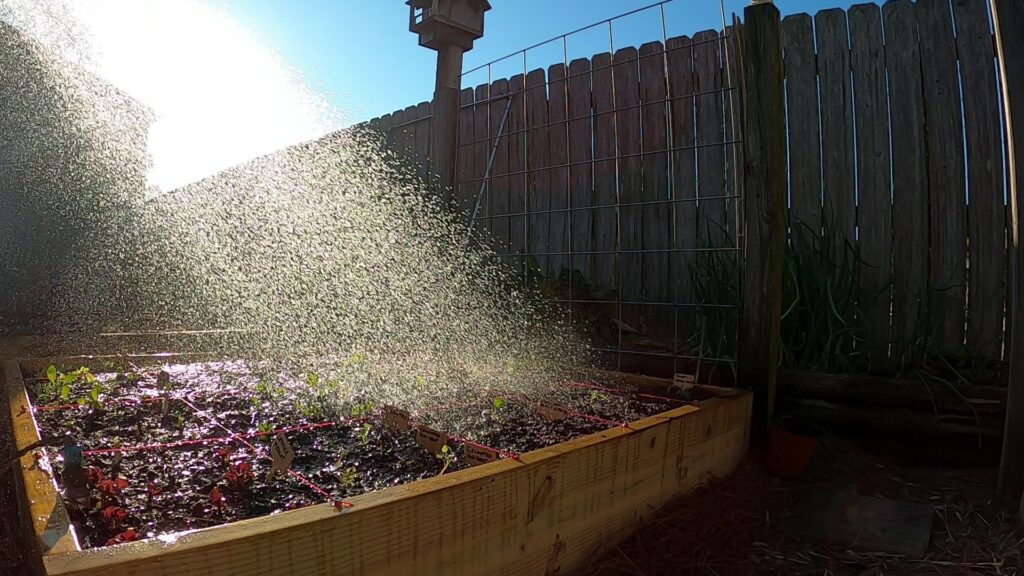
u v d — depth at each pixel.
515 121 3.62
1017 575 1.56
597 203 3.30
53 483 1.15
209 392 2.30
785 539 1.80
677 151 3.04
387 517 1.07
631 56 3.19
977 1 2.45
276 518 0.98
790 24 2.82
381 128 4.28
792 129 2.81
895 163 2.60
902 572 1.61
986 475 2.12
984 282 2.42
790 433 2.15
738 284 2.46
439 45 4.05
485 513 1.25
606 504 1.58
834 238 2.68
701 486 1.98
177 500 1.19
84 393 2.20
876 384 2.35
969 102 2.46
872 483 2.10
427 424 1.85
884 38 2.63
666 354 2.67
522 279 3.29
